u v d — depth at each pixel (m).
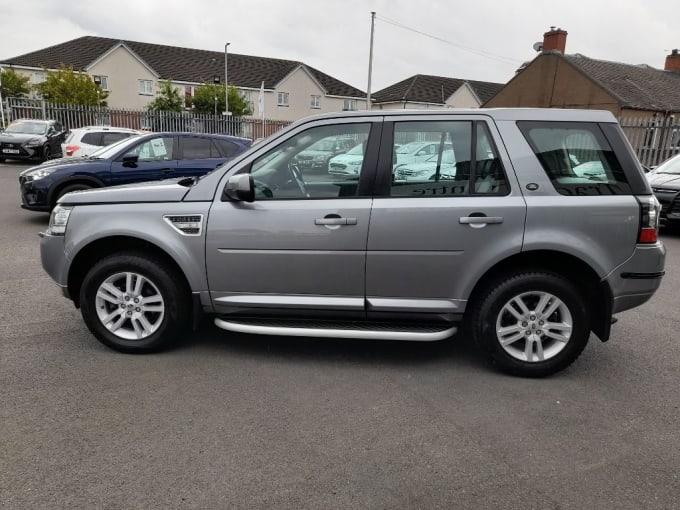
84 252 4.14
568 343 3.81
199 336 4.55
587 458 2.93
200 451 2.90
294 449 2.94
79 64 47.56
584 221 3.64
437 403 3.50
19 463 2.75
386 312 3.88
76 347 4.24
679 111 27.30
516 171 3.70
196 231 3.89
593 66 30.05
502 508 2.52
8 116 25.39
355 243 3.76
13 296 5.46
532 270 3.79
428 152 3.79
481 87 59.31
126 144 9.20
